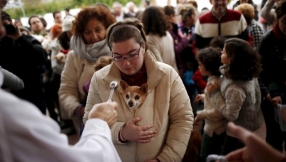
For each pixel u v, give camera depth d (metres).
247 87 1.61
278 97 1.77
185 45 2.88
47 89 3.15
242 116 1.69
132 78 1.21
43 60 2.44
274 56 1.82
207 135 1.89
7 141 0.50
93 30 1.80
